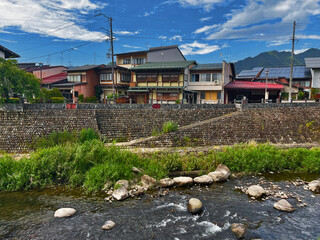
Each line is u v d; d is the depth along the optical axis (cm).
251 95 3322
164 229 874
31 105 1805
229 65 3512
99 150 1415
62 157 1361
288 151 1609
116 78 3603
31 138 1670
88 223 912
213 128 1930
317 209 1026
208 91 3291
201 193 1195
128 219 943
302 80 3862
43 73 4084
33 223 906
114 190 1171
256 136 1953
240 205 1066
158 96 3212
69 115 1888
